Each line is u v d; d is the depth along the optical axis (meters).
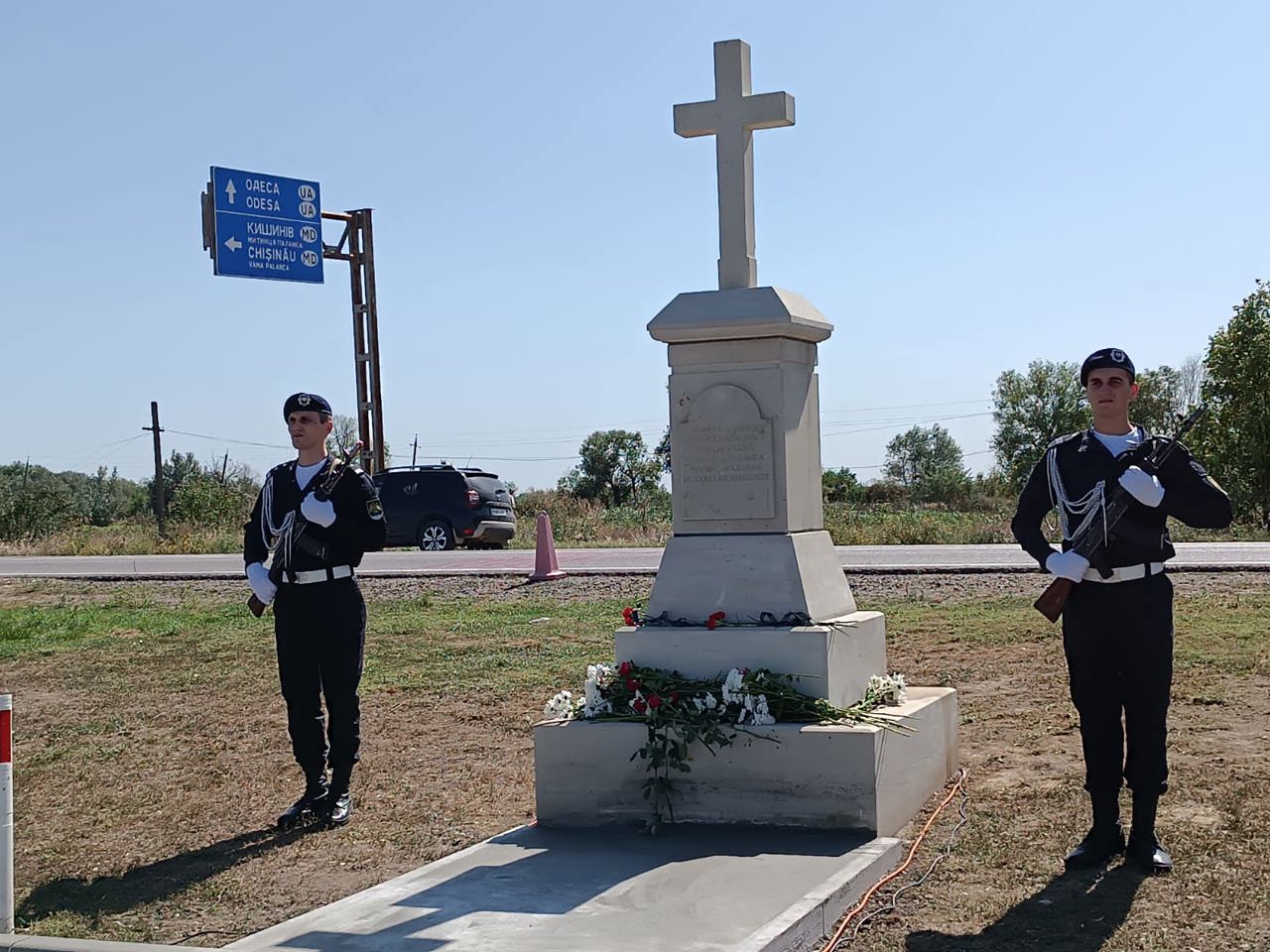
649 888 5.22
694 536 6.82
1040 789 6.74
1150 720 5.47
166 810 7.35
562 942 4.63
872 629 7.01
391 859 6.24
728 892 5.12
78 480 75.31
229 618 15.20
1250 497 33.81
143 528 39.97
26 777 8.19
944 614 12.91
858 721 6.18
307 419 7.03
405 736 8.86
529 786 7.45
